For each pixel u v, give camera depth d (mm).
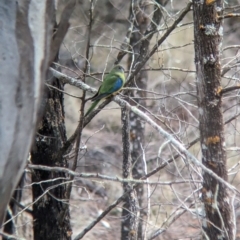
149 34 11633
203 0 8352
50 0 6039
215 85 8516
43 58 6047
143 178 10727
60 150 10430
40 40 5984
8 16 5777
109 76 10617
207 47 8438
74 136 10156
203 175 8641
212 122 8547
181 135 12711
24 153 6004
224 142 8617
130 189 10500
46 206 10797
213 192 8531
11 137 5801
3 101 5734
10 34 5785
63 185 10828
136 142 14914
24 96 5875
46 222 10883
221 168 8570
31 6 5871
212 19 8398
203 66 8492
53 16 6168
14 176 5941
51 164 10688
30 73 5910
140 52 12602
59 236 10891
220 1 8922
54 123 10664
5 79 5750
